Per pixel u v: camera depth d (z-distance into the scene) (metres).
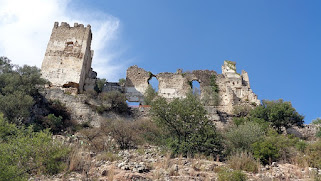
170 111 18.94
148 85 40.44
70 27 38.38
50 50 36.12
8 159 9.41
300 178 12.38
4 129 11.28
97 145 18.61
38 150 10.74
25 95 23.48
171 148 16.67
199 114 18.83
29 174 10.69
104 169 11.64
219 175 11.31
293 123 27.66
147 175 11.41
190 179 11.16
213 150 17.52
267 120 28.39
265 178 11.80
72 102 28.88
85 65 37.62
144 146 19.05
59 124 24.36
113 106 29.89
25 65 29.27
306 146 17.58
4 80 25.53
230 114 31.75
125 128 20.98
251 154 15.91
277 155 15.66
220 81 41.88
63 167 11.35
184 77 42.06
